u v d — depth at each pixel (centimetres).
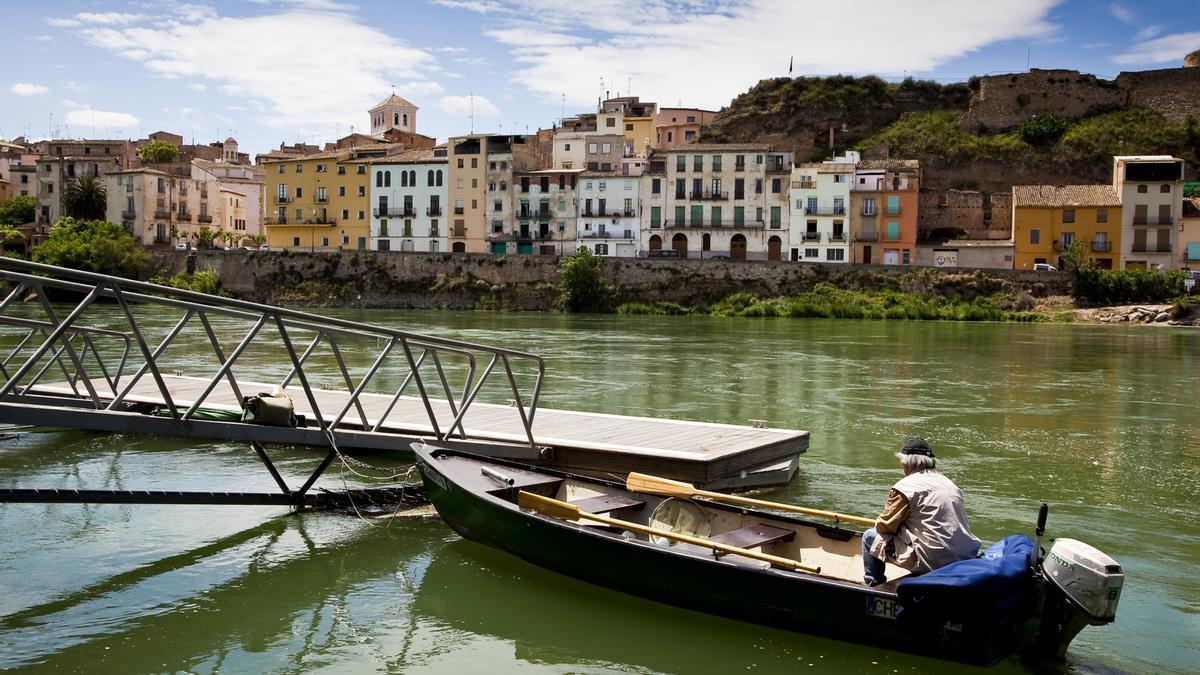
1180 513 1580
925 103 12231
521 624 1052
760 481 1686
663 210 9662
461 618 1069
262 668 934
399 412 1995
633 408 2623
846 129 11862
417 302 9000
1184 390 3222
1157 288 8044
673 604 1045
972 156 11025
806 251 9394
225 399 2062
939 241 9981
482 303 8831
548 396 2845
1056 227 9094
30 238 10612
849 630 922
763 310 8206
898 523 923
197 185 11475
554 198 9838
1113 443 2206
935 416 2581
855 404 2783
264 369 3334
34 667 923
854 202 9331
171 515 1452
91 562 1238
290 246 10638
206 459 1844
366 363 3662
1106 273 8100
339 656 967
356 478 1716
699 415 2528
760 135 11938
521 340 5081
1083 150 10881
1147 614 1098
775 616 966
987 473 1875
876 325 7119
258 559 1260
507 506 1157
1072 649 987
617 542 1052
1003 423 2478
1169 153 10725
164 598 1117
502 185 9919
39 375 1816
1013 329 6794
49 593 1127
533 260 8888
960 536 910
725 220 9550
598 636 1020
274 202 10688
